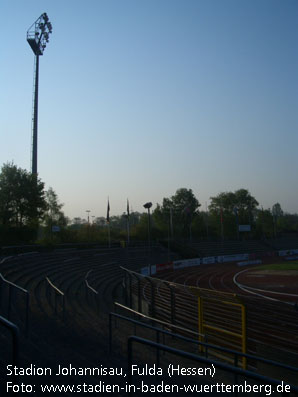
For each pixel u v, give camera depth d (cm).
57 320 1191
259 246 8238
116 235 7000
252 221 11006
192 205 10188
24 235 4009
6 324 383
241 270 4862
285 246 8850
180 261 5275
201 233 9438
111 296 2577
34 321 1112
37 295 1678
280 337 1120
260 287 3216
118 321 1441
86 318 1355
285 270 4653
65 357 748
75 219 11681
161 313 1596
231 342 1119
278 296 2658
